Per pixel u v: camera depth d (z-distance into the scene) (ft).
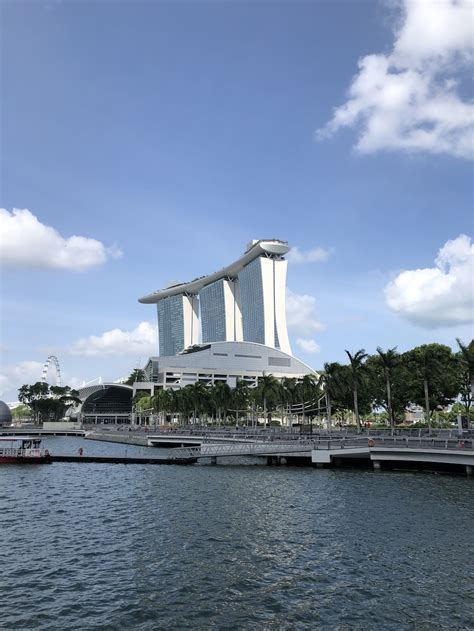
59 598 80.64
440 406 396.37
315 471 237.04
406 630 69.62
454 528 121.49
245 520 133.18
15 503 163.63
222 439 356.18
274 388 459.32
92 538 116.57
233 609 76.48
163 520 134.62
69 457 298.76
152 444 442.50
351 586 85.20
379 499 159.12
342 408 487.61
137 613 75.00
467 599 79.61
